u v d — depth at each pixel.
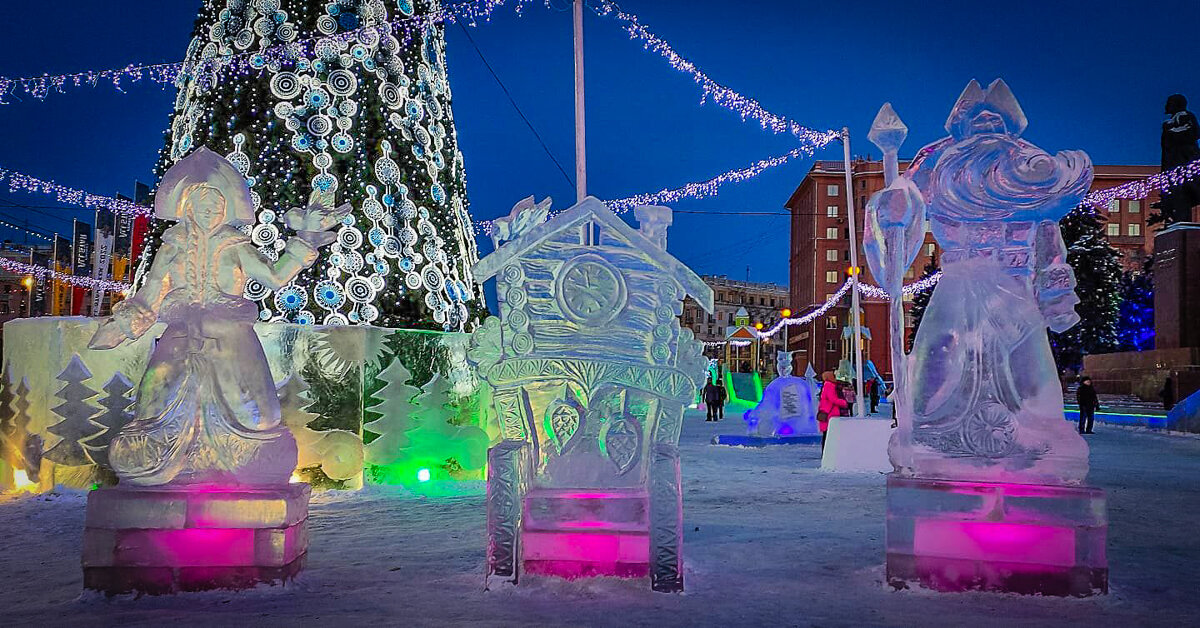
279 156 11.08
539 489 5.63
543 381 5.82
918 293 52.22
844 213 87.62
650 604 4.95
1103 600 4.95
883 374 78.62
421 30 12.47
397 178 11.64
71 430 9.94
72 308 33.84
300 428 10.00
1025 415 5.43
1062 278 5.57
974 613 4.72
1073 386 45.66
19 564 6.33
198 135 11.30
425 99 12.40
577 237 5.98
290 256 5.79
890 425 12.90
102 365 9.99
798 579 5.57
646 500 5.46
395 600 5.03
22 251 58.84
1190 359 32.41
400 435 10.45
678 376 5.82
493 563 5.33
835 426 13.05
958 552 5.20
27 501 9.41
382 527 7.70
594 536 5.45
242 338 5.68
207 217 5.68
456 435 10.78
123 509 5.21
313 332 10.12
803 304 95.56
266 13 11.45
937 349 5.65
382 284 11.20
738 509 8.83
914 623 4.52
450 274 12.27
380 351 10.39
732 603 4.96
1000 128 5.82
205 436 5.53
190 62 11.84
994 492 5.17
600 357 5.83
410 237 11.62
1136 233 83.94
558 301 5.89
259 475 5.54
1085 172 5.45
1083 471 5.25
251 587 5.27
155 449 5.38
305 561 5.78
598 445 5.73
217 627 4.45
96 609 4.89
